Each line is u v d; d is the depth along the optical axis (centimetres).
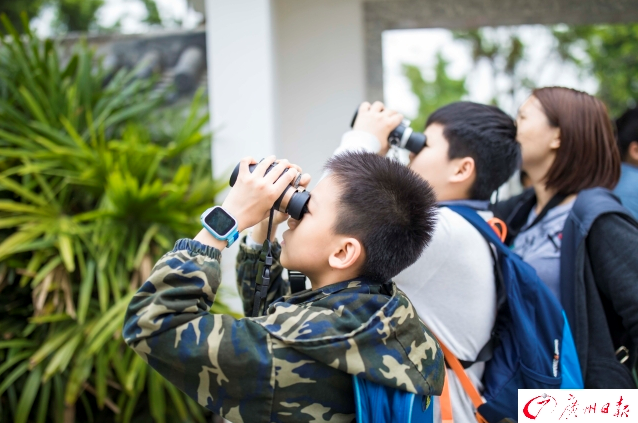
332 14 296
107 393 222
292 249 88
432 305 110
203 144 261
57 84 244
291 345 77
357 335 77
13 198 231
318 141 299
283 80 300
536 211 150
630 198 167
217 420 242
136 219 215
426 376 81
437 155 121
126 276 205
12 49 238
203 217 82
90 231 212
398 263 87
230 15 230
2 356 208
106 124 247
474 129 118
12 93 245
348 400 81
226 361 75
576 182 134
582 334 120
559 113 134
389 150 130
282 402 77
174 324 76
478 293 110
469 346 111
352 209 84
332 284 87
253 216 85
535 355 109
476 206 120
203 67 310
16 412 205
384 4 295
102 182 219
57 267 202
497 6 288
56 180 227
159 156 225
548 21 293
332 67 297
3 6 648
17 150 217
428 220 89
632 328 115
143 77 305
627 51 650
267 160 87
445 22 295
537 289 112
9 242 196
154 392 202
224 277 222
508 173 123
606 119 136
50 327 205
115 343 192
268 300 107
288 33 299
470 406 112
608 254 118
